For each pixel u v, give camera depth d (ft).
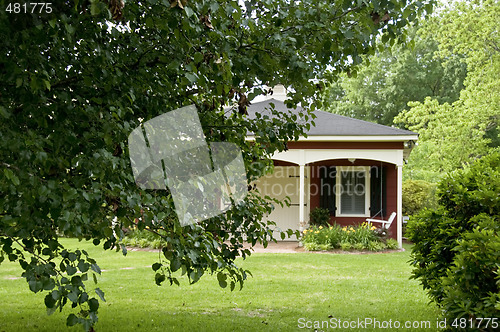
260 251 41.16
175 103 11.60
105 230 8.82
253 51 10.69
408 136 43.55
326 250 42.14
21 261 8.11
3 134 7.14
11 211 8.18
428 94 94.43
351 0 9.74
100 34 9.51
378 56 90.38
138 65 10.77
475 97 73.82
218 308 20.13
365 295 22.66
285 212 51.26
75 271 8.27
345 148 45.19
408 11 10.18
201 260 10.18
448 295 13.08
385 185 49.96
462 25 74.33
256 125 13.84
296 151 45.37
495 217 14.23
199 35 9.73
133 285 25.20
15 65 7.22
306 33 10.49
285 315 18.72
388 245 43.65
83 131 8.82
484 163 16.70
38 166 8.30
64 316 18.67
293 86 12.01
